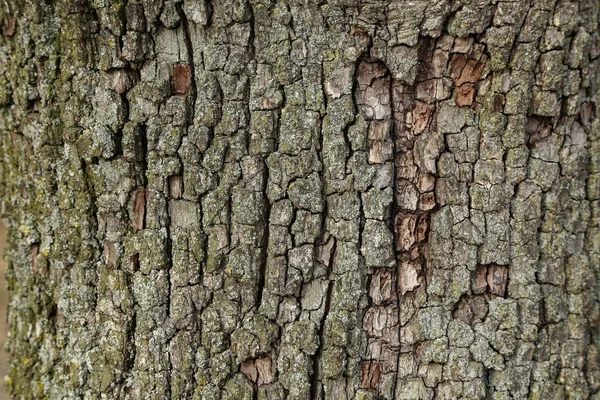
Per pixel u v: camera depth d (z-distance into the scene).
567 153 0.84
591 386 0.87
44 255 0.88
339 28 0.81
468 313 0.84
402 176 0.83
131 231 0.84
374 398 0.84
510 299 0.84
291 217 0.82
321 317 0.83
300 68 0.81
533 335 0.84
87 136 0.83
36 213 0.88
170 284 0.84
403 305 0.84
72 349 0.87
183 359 0.84
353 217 0.82
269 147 0.82
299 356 0.83
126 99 0.83
